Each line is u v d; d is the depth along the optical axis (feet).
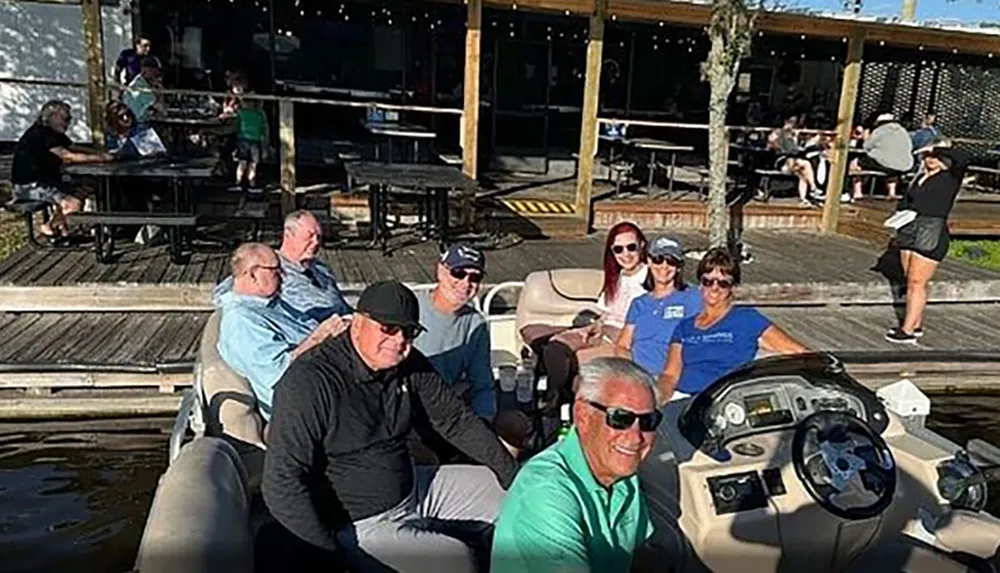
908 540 8.40
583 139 26.76
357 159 32.78
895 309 22.29
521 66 35.91
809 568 8.11
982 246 28.91
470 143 25.44
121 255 20.99
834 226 30.19
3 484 12.34
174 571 5.74
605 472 6.40
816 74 41.19
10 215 25.18
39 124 21.21
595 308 15.28
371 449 7.77
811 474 7.91
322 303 12.11
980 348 19.02
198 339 16.90
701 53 38.27
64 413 14.70
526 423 10.94
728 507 7.86
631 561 6.98
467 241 25.07
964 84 42.80
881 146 32.32
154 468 13.10
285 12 32.89
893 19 38.88
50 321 17.69
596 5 25.38
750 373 8.76
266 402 9.58
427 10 33.96
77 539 10.90
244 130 26.55
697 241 27.22
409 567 7.69
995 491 11.39
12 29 32.12
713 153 24.23
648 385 6.36
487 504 8.73
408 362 8.43
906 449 8.82
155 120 25.45
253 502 8.57
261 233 24.09
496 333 15.62
